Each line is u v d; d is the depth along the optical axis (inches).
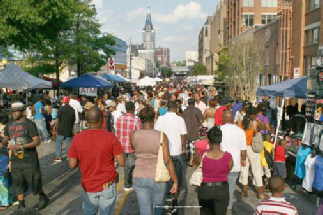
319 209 197.9
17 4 617.9
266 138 319.3
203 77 1959.9
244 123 299.3
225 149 242.7
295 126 459.2
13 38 685.3
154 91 1146.7
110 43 1317.7
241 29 2028.8
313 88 316.8
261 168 305.0
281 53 1172.5
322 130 286.5
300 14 1037.8
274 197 160.1
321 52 313.3
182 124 284.0
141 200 193.5
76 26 1166.3
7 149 269.4
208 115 434.3
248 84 1290.6
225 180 195.0
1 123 277.3
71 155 177.9
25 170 254.8
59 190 319.0
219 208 193.9
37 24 648.4
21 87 671.1
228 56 1496.1
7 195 269.7
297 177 329.4
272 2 2009.1
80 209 269.3
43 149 522.0
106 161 178.2
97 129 181.5
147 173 191.6
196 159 204.4
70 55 1134.4
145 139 192.1
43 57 1135.6
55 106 671.1
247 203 289.0
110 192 179.0
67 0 699.4
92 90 1018.1
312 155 293.0
